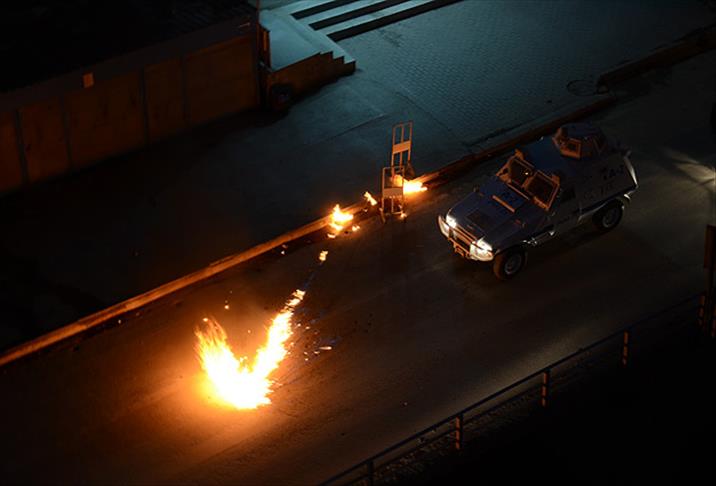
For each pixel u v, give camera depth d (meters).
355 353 52.28
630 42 72.69
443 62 70.50
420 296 55.28
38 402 49.72
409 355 52.19
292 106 66.44
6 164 57.91
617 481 45.94
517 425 47.84
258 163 62.41
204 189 60.53
